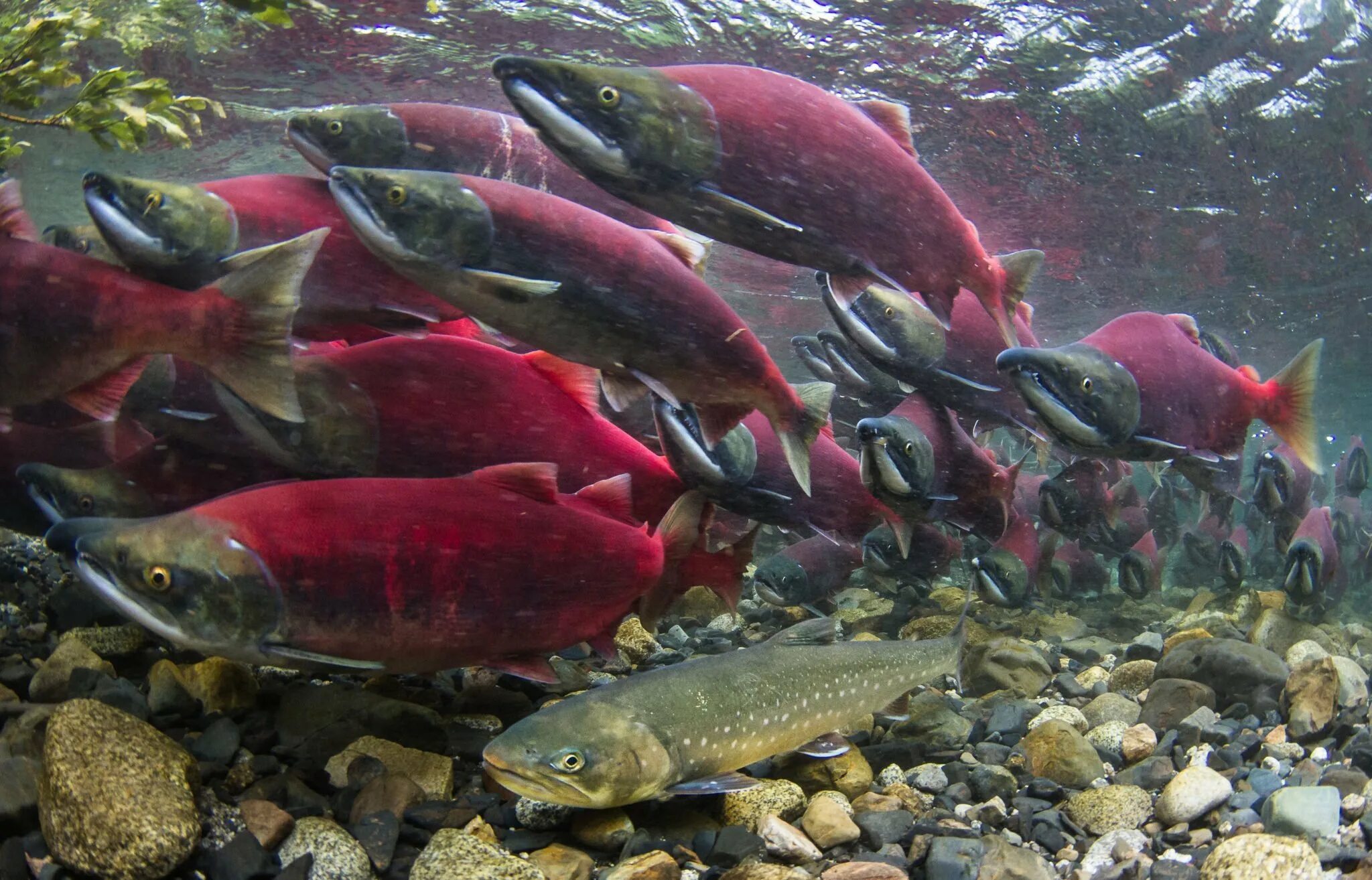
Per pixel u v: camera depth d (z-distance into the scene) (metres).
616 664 1.38
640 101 0.92
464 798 0.94
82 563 0.80
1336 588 2.48
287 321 0.85
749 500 1.26
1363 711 1.34
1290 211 3.46
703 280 1.03
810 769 1.07
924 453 1.35
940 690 1.48
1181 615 2.30
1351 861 0.91
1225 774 1.15
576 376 1.08
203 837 0.81
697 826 0.95
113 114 1.19
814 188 0.98
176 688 1.01
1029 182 3.09
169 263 0.90
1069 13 2.30
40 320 0.83
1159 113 2.71
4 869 0.76
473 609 0.90
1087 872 0.95
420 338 1.02
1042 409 1.17
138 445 1.14
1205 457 1.28
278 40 2.31
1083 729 1.31
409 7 2.19
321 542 0.84
